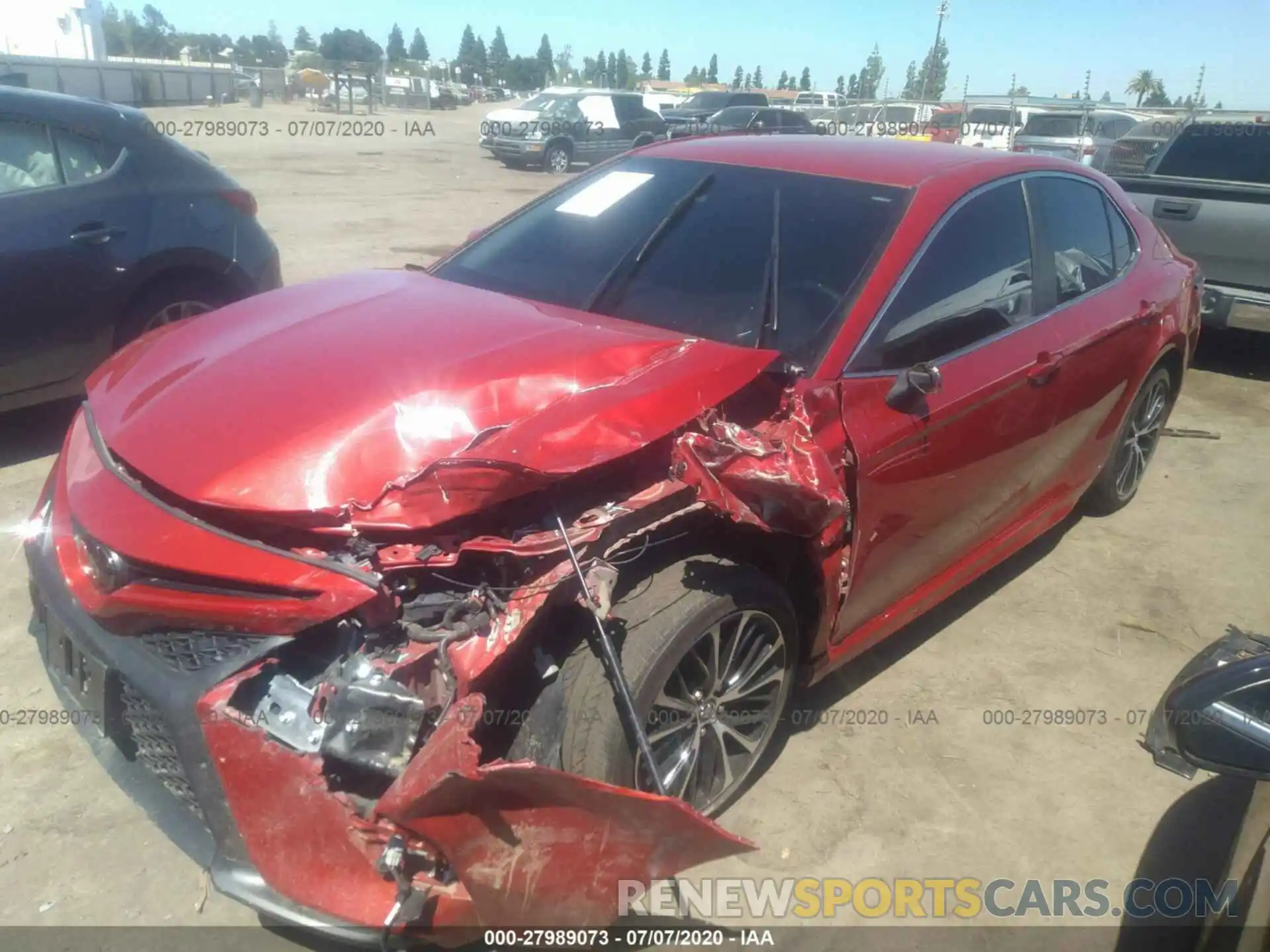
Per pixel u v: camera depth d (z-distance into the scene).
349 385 2.51
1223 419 6.85
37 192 4.88
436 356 2.64
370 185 17.17
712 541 2.72
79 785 2.94
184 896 2.59
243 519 2.26
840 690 3.60
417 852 2.02
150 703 2.20
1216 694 2.13
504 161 22.47
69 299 4.96
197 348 2.87
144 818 2.83
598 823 2.09
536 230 3.81
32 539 2.73
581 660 2.42
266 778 2.06
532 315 3.02
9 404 4.89
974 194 3.57
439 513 2.22
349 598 2.08
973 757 3.30
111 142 5.24
